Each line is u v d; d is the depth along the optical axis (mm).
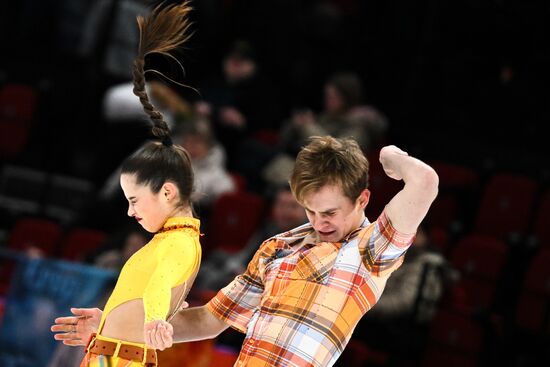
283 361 6543
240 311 7289
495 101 21422
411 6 23203
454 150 21406
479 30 21688
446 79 22109
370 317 14586
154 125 7145
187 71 22297
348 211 6602
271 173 18203
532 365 14484
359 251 6609
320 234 6742
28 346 13164
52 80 24219
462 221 18578
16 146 23016
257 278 7148
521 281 15250
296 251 6777
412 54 22891
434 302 14750
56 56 24516
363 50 23531
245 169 19391
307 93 23422
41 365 13023
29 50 24922
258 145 19484
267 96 21078
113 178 19203
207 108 19484
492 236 17969
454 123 21875
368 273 6602
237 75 20891
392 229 6469
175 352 11133
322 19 23422
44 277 13336
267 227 15086
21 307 13336
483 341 14594
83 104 23453
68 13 23859
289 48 23344
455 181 18844
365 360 14383
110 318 6949
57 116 23531
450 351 14617
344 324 6609
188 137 18000
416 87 22406
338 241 6699
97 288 12984
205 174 18125
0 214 21141
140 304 6875
